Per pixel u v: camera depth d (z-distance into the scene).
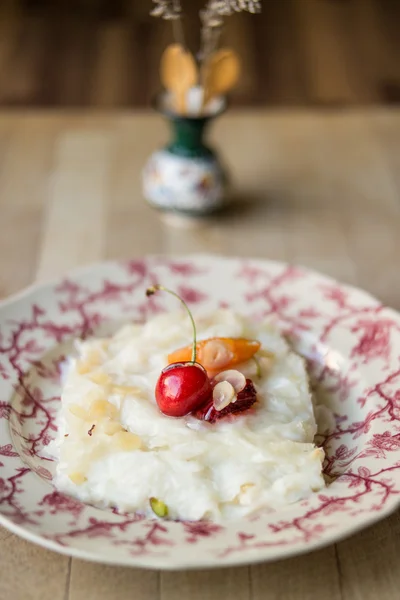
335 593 0.46
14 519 0.46
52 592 0.46
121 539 0.46
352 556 0.48
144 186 0.78
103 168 0.82
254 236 0.74
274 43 1.09
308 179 0.82
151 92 0.96
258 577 0.47
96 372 0.54
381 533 0.49
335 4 1.21
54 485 0.49
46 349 0.59
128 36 1.09
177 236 0.74
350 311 0.61
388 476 0.49
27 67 1.01
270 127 0.89
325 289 0.63
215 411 0.50
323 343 0.60
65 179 0.80
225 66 0.73
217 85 0.73
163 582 0.46
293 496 0.48
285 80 1.00
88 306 0.62
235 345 0.53
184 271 0.64
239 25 1.13
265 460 0.48
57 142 0.86
